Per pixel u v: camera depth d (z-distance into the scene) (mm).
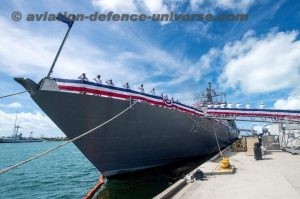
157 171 13562
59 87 8773
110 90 10156
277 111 18031
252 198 6027
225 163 9773
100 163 10617
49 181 16984
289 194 6305
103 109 9617
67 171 21859
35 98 8164
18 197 12734
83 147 9719
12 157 39375
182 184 7414
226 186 7273
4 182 16828
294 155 15016
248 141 15883
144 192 10297
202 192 6645
